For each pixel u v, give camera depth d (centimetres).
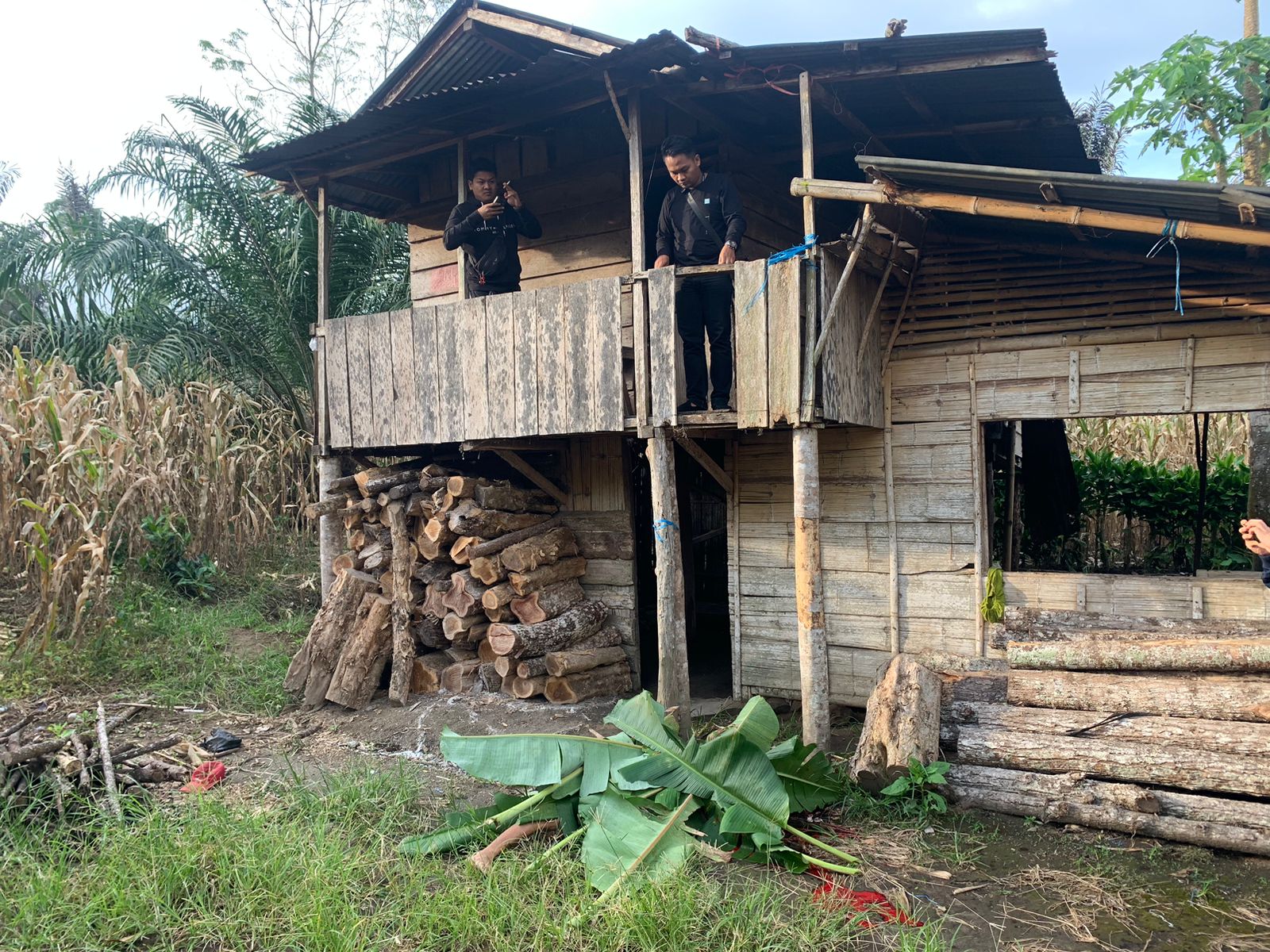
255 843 430
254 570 1083
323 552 871
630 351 750
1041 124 678
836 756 603
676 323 630
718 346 635
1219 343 567
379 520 806
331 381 805
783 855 433
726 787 446
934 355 659
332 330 804
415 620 782
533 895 397
